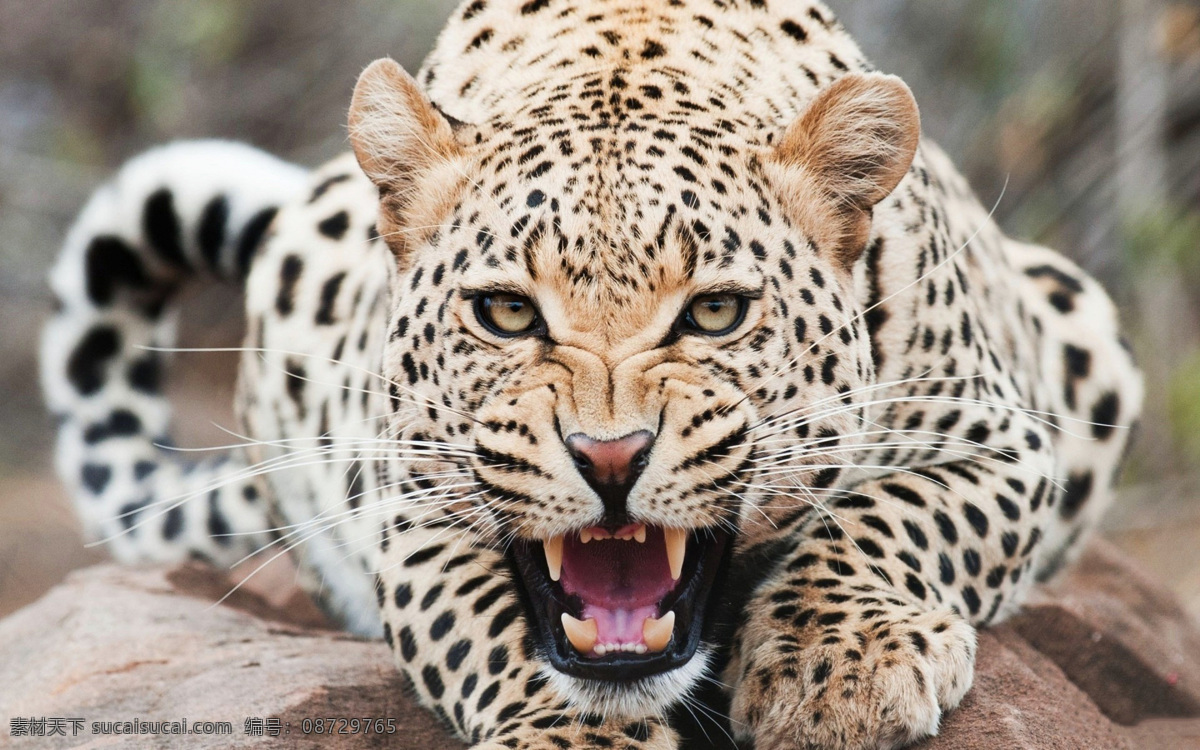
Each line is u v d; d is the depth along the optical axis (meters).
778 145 8.43
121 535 14.44
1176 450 22.12
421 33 30.30
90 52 31.83
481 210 8.13
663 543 8.26
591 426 7.66
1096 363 12.68
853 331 8.54
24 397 29.53
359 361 10.83
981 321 10.48
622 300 7.70
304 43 31.23
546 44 9.51
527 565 8.40
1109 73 23.36
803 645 8.07
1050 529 12.38
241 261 14.28
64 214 30.98
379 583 9.55
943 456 9.76
